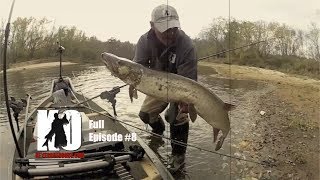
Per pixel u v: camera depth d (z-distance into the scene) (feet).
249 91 45.29
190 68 12.78
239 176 19.54
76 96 24.82
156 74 10.77
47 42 35.86
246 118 30.66
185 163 20.42
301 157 22.08
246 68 62.95
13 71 46.60
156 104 20.48
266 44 55.83
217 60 35.88
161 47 12.77
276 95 43.37
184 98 11.01
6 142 22.57
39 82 44.86
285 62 65.77
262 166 20.74
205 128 26.23
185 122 17.19
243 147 23.53
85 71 40.29
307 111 34.63
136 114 29.32
